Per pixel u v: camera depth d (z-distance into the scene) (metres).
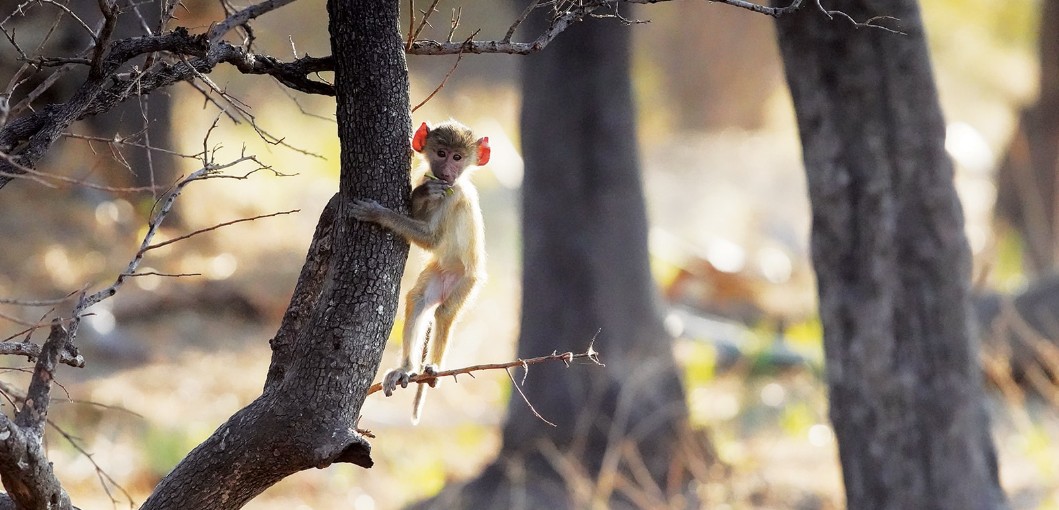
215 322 19.81
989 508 9.25
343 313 4.68
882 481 9.21
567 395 13.52
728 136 41.56
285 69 4.97
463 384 18.09
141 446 14.16
